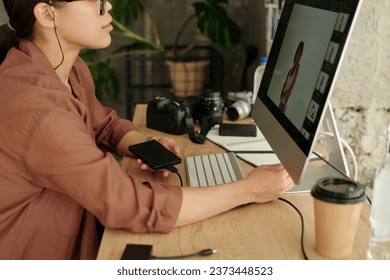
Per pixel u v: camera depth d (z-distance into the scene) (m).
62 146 1.09
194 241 1.07
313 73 1.10
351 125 2.04
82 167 1.09
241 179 1.24
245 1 3.85
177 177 1.40
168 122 1.75
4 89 1.15
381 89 1.98
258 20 3.28
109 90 4.02
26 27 1.27
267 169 1.23
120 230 1.12
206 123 1.76
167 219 1.10
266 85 1.51
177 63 3.57
